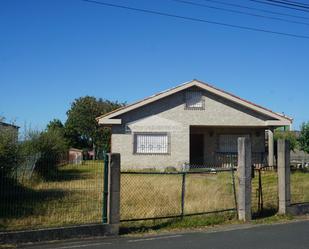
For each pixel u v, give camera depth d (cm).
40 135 2136
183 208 1174
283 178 1343
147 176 1995
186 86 2655
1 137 1374
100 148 5975
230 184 1631
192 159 2850
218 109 2697
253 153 2805
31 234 927
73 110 6306
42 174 1172
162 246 906
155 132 2664
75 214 1094
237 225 1177
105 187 1034
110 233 1016
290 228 1133
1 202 1041
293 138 3725
